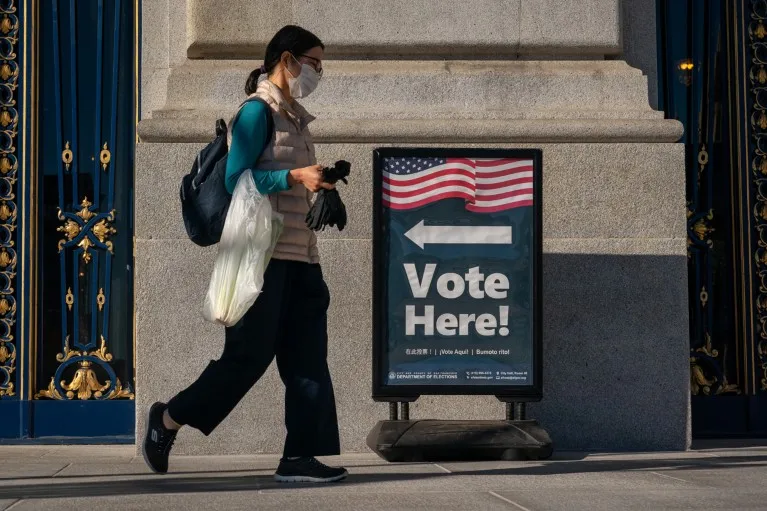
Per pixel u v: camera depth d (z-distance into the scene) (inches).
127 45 309.1
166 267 267.7
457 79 279.7
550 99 280.8
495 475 216.7
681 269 275.4
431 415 271.4
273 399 267.0
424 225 248.1
